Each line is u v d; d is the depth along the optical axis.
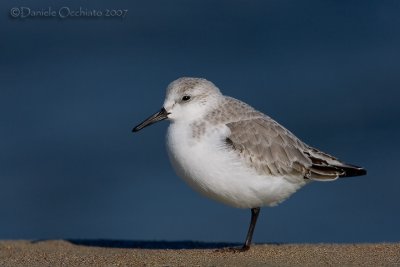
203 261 9.47
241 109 10.33
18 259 9.96
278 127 10.40
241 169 9.93
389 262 9.41
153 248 11.23
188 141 10.02
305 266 9.22
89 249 11.08
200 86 10.33
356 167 10.54
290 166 10.22
